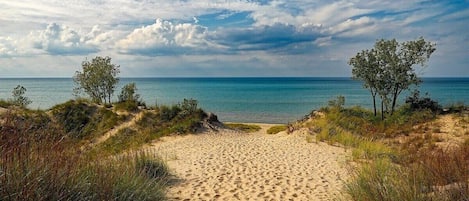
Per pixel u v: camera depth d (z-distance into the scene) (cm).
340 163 966
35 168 364
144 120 1864
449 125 1552
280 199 620
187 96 7338
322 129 1582
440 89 8875
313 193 656
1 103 1648
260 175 819
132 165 670
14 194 332
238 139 1583
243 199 619
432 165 542
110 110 1958
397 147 1239
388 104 1939
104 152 616
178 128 1722
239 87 12556
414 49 1830
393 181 486
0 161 353
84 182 412
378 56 1902
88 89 2331
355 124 1762
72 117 1755
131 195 470
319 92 8812
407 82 1859
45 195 350
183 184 720
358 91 9200
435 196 416
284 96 7406
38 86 12731
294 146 1313
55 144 420
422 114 1755
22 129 404
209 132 1770
